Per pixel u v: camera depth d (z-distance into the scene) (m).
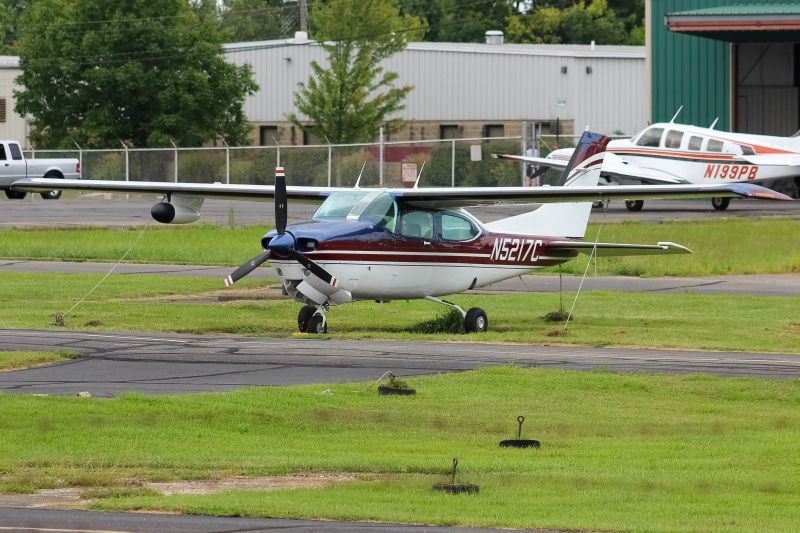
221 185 66.69
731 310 70.81
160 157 190.75
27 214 147.88
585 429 36.06
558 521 25.56
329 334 58.09
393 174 176.00
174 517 25.56
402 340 56.09
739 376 45.72
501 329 63.09
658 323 64.88
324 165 179.62
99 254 102.38
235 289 80.75
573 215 70.00
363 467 30.34
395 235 59.41
